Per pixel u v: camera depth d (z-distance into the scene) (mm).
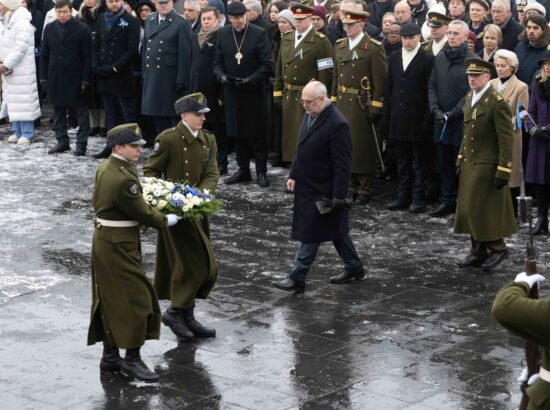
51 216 17797
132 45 22062
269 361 11734
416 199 18219
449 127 17312
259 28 19734
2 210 18109
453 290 14156
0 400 10742
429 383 11094
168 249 12383
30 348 12094
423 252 15867
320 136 13781
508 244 16203
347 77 18609
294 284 14031
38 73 27234
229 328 12758
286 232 16984
